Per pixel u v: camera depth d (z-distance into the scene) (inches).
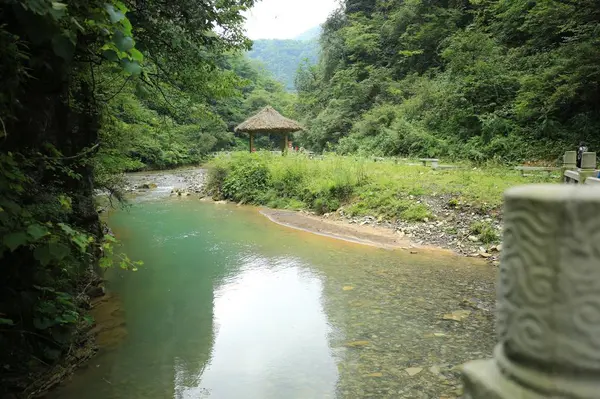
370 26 1309.1
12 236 112.9
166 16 240.5
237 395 160.9
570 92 607.5
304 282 294.0
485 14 956.0
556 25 702.5
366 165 625.6
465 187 473.7
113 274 310.8
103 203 511.2
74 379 169.6
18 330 146.3
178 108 344.8
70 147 226.8
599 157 599.5
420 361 180.7
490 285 275.3
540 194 34.0
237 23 288.2
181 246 399.5
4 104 127.1
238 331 217.8
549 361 33.1
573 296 32.4
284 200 622.2
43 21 104.2
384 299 255.4
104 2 114.0
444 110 855.1
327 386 165.0
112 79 276.4
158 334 213.3
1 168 120.0
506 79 772.0
